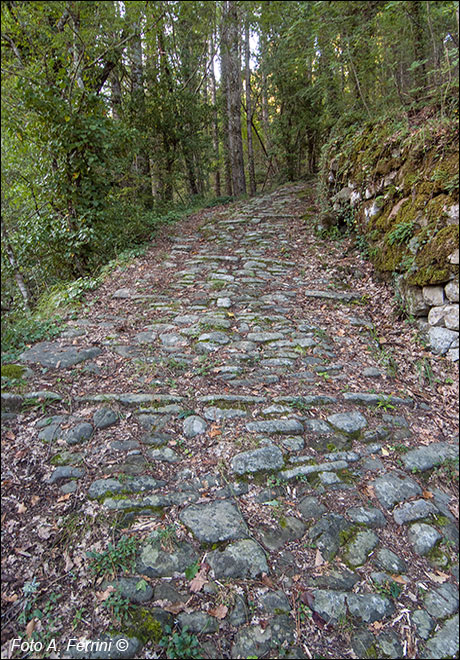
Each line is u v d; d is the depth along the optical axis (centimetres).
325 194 830
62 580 194
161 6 548
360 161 662
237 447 279
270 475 262
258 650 176
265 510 240
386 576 213
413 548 231
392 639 187
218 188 1834
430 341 427
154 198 1125
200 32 779
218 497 244
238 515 234
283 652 177
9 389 306
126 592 190
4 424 276
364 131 685
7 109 460
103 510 226
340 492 257
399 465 284
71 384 328
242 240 774
